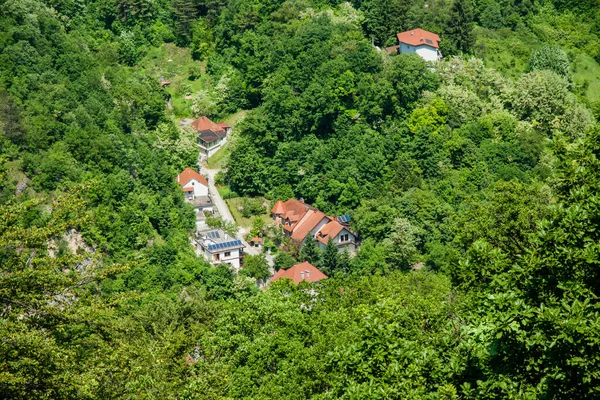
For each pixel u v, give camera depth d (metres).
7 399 27.33
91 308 30.06
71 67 112.75
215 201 115.50
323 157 114.56
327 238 105.44
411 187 108.44
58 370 27.92
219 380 38.59
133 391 33.75
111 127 107.25
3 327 27.19
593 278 24.97
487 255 29.94
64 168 93.81
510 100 126.31
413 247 99.06
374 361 30.67
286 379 40.59
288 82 125.44
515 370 25.42
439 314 37.78
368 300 55.66
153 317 65.62
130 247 94.06
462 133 116.38
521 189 54.34
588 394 23.34
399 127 117.31
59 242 85.19
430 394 26.98
